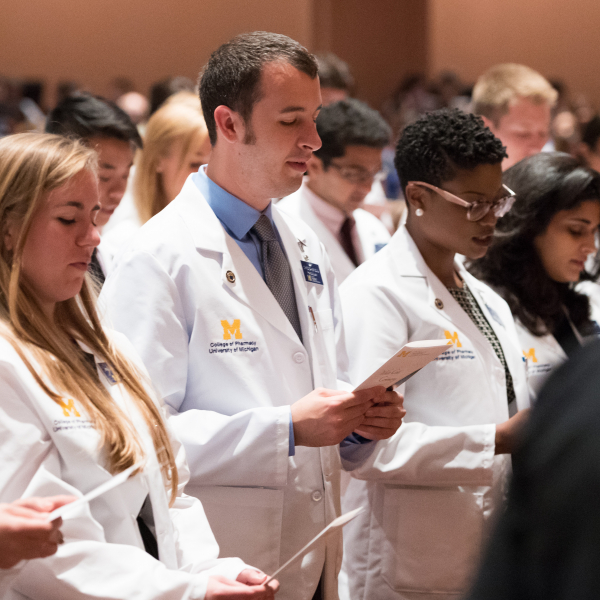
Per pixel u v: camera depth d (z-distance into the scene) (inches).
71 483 61.6
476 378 91.9
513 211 106.4
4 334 61.7
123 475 55.1
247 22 487.5
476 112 166.9
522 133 158.7
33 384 60.9
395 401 80.9
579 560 29.5
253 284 81.2
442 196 91.3
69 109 109.4
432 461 87.1
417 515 89.4
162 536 66.1
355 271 98.6
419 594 89.0
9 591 59.6
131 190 144.8
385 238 159.3
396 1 500.7
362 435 85.6
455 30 493.0
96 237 66.0
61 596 58.9
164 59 484.4
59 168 63.2
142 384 70.8
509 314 103.5
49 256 63.7
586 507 29.6
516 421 88.0
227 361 78.2
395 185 261.0
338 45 495.5
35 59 476.1
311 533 80.9
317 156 142.5
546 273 107.5
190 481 78.5
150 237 79.7
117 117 110.6
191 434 76.5
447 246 93.9
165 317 76.7
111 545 60.6
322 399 76.2
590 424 30.1
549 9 466.6
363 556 92.3
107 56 480.7
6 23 471.8
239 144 79.2
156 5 480.7
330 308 89.6
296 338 82.1
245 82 77.2
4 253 63.5
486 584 32.0
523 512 31.7
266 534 78.4
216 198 82.8
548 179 104.2
